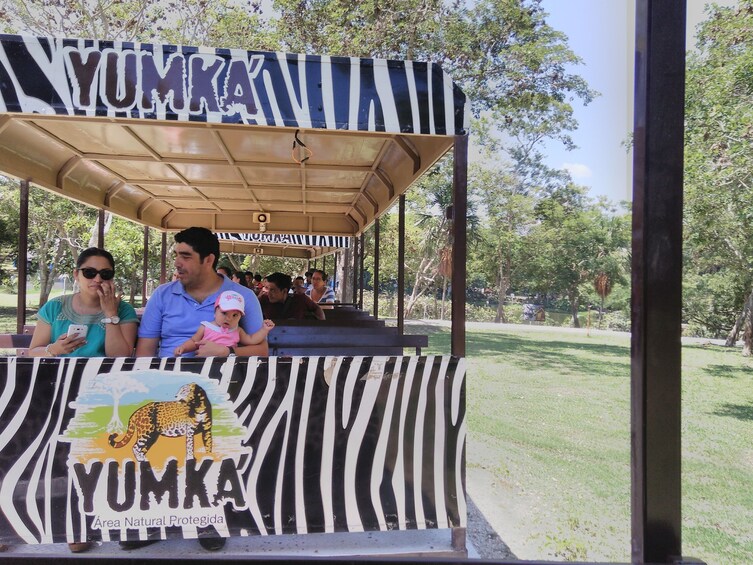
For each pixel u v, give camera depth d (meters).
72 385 2.43
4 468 2.41
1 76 2.41
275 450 2.54
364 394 2.61
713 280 19.98
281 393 2.55
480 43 13.71
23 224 4.00
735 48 9.52
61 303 2.79
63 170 4.38
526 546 3.67
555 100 14.92
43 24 11.39
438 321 29.47
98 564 1.39
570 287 31.39
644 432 1.67
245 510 2.52
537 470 5.29
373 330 4.55
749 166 8.76
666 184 1.70
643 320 1.69
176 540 2.85
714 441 6.46
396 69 2.62
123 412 2.45
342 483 2.59
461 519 2.68
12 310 23.02
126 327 2.83
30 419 2.41
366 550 2.76
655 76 1.70
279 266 26.88
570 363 13.23
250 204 6.60
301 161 3.80
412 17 12.23
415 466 2.65
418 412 2.65
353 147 4.00
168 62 2.48
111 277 2.72
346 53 12.03
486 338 19.48
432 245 30.59
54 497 2.43
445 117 2.66
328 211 7.12
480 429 6.83
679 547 1.66
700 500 4.59
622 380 10.77
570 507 4.39
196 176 5.05
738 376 11.48
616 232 28.41
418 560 1.42
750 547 3.72
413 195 28.17
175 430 2.48
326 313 7.25
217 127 3.42
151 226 6.85
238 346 2.82
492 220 30.19
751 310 15.06
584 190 28.48
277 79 2.55
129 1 11.61
